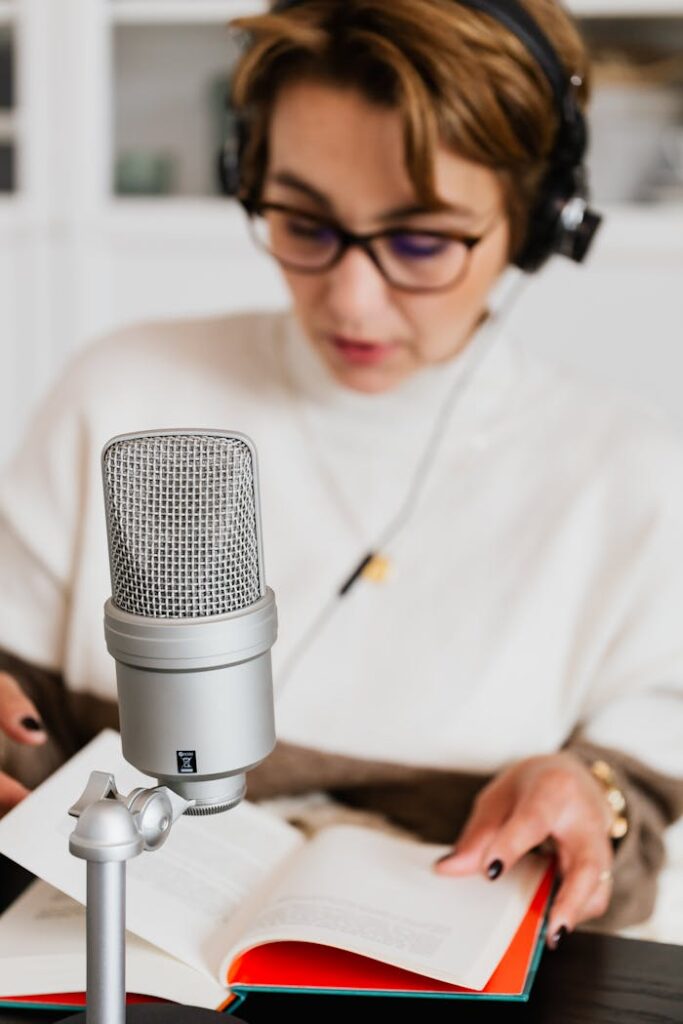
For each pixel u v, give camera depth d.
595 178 2.57
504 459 1.09
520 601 1.04
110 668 1.07
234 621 0.58
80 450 1.12
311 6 0.91
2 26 2.65
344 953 0.74
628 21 2.59
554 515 1.06
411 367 1.00
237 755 0.59
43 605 1.10
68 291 2.70
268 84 0.94
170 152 2.77
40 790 0.79
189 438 0.58
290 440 1.11
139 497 0.57
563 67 0.93
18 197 2.67
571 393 1.12
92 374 1.15
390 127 0.89
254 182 1.00
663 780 0.96
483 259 0.95
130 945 0.73
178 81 2.76
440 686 1.03
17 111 2.65
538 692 1.04
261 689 0.59
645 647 1.02
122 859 0.57
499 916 0.77
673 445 1.08
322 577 1.08
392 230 0.92
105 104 2.67
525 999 0.71
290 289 0.99
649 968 0.76
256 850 0.84
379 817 1.01
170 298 2.71
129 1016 0.67
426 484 1.09
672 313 2.56
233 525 0.58
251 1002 0.72
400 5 0.87
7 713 0.90
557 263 2.57
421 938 0.74
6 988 0.71
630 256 2.54
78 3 2.57
